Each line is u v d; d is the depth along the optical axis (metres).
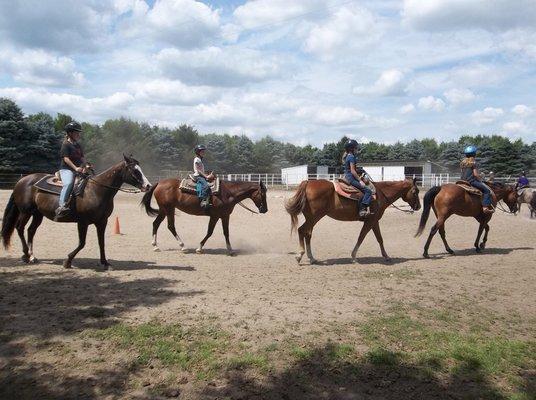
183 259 10.59
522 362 5.12
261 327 5.72
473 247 13.05
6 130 43.78
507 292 7.87
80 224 8.89
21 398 4.27
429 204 11.52
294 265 10.08
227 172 82.81
